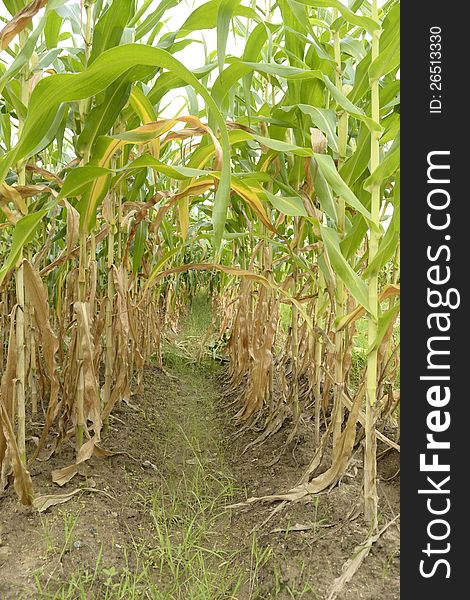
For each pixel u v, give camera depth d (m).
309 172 1.38
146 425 2.08
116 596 1.08
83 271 1.36
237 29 2.08
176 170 1.18
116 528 1.31
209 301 5.01
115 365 1.94
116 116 1.25
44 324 1.28
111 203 1.70
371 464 1.16
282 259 2.10
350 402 1.31
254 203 1.44
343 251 1.27
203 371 3.11
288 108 1.39
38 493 1.35
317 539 1.18
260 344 2.05
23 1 1.17
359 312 1.21
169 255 1.68
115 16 1.17
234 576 1.19
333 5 1.13
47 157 2.20
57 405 1.51
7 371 1.21
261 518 1.38
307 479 1.42
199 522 1.46
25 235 1.07
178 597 1.12
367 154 1.24
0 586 1.04
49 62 1.27
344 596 1.01
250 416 2.12
